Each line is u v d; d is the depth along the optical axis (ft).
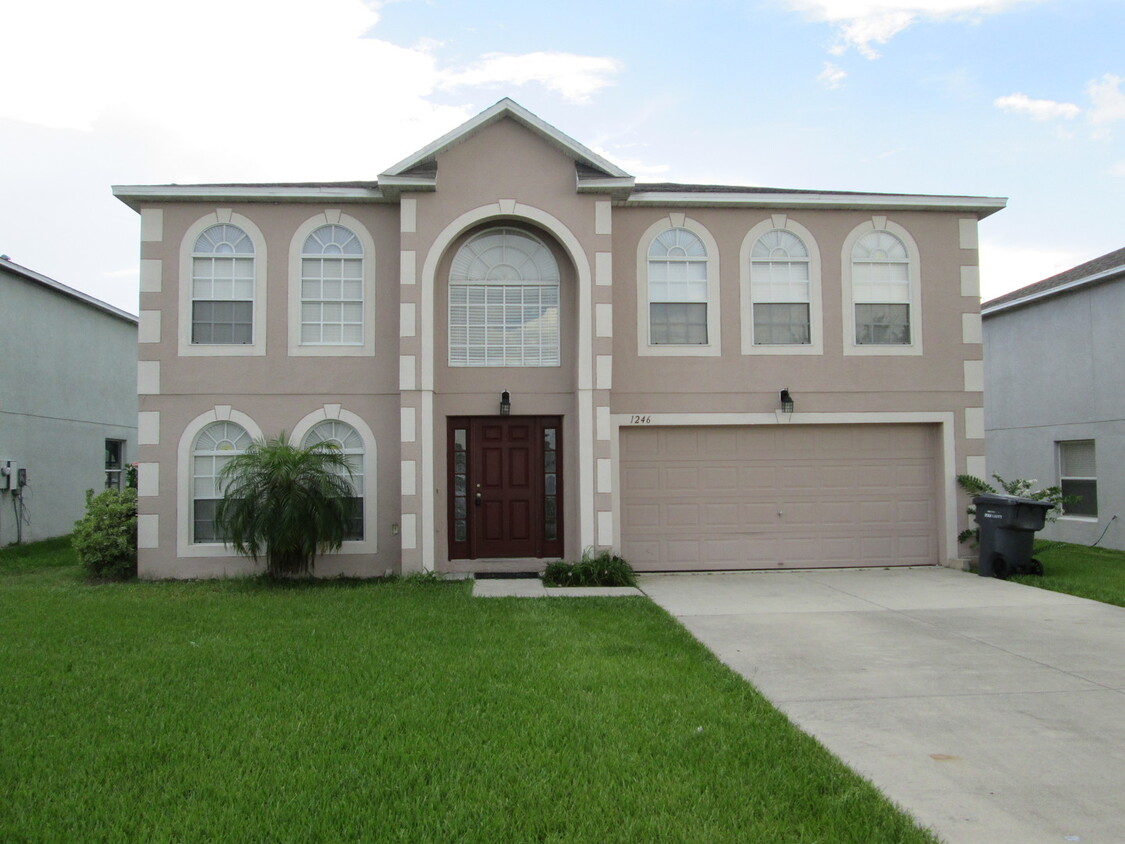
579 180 38.50
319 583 36.86
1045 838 12.98
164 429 38.73
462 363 40.14
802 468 41.70
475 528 39.99
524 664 22.36
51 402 57.77
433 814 13.53
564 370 40.22
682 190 42.45
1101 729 17.95
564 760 15.75
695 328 41.29
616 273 41.01
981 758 16.29
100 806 13.70
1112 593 33.53
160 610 29.84
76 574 40.19
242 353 39.11
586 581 36.29
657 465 41.16
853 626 28.25
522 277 40.40
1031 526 38.32
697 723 17.89
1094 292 50.85
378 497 38.99
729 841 12.78
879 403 41.65
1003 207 42.24
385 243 39.91
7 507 52.75
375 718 17.93
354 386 39.34
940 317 42.22
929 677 21.99
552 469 40.45
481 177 38.93
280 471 35.12
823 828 13.19
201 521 38.99
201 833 12.91
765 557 41.34
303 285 39.70
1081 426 51.98
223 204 39.45
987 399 61.82
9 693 19.56
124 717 17.94
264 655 23.09
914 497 42.22
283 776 14.89
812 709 19.29
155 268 39.06
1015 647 25.26
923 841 12.75
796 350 41.42
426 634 25.94
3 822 13.17
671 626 27.58
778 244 41.83
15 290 53.67
